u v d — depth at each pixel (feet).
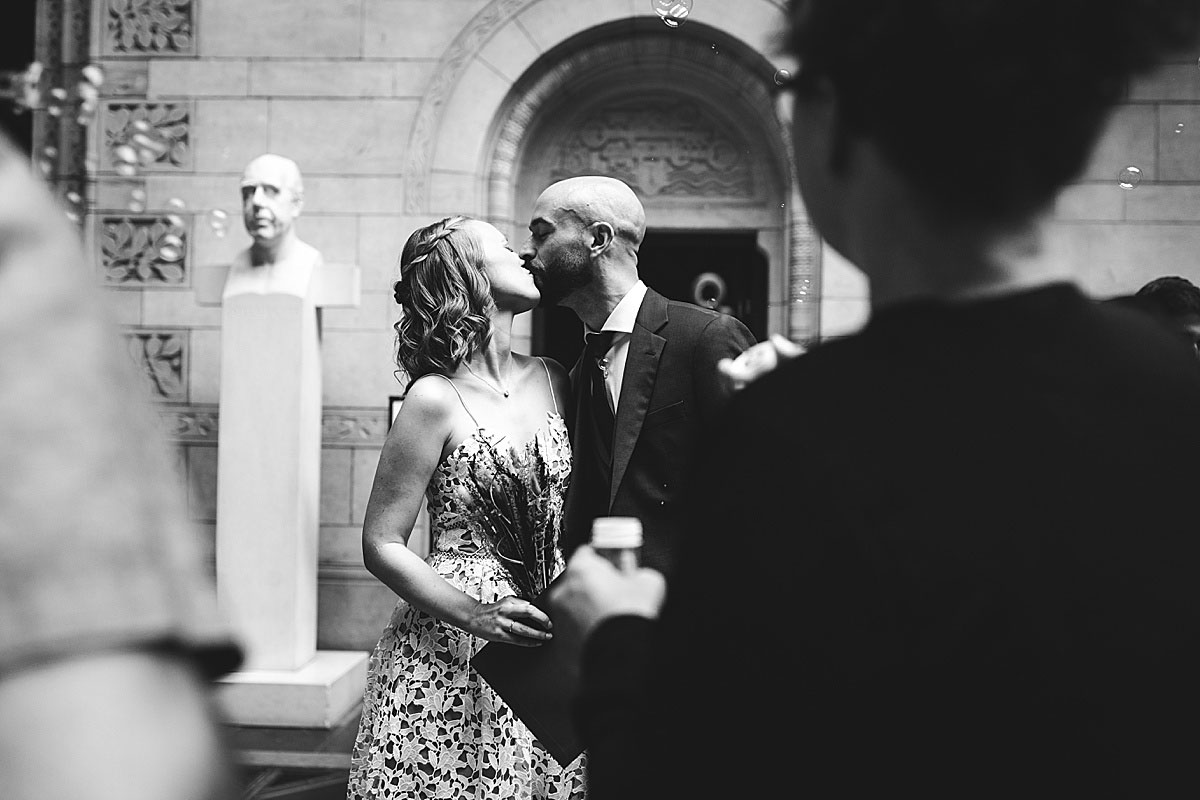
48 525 1.13
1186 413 2.27
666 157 23.25
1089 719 2.05
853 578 2.12
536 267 8.57
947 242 2.39
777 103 2.63
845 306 21.93
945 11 2.19
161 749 1.16
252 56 21.90
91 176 22.03
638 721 2.35
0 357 1.17
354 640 21.57
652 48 22.18
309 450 18.98
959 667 2.07
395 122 21.86
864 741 2.11
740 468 2.28
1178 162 20.85
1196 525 2.15
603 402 8.46
